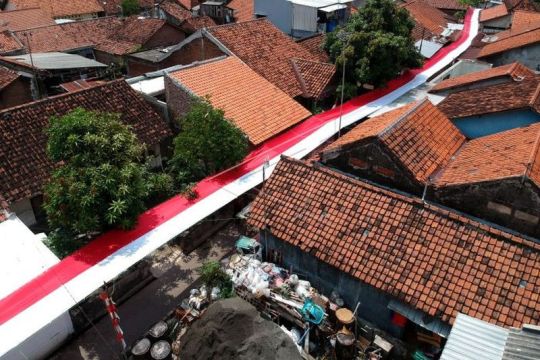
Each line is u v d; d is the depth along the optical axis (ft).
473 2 183.11
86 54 132.05
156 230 47.14
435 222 41.70
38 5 161.68
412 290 38.78
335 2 111.96
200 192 53.83
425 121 55.16
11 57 109.09
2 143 58.65
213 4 148.97
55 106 65.46
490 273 38.04
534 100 57.52
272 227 46.39
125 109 70.28
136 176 47.55
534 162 43.98
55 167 59.36
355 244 42.73
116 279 50.03
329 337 41.55
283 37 95.91
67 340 46.39
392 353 41.91
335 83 88.22
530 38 101.45
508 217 42.70
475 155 51.16
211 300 45.01
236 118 69.15
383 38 81.56
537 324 35.01
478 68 101.60
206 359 36.29
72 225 45.93
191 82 72.33
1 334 35.01
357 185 46.37
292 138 68.44
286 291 44.09
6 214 49.08
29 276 41.55
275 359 34.76
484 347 31.53
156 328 43.11
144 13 181.78
